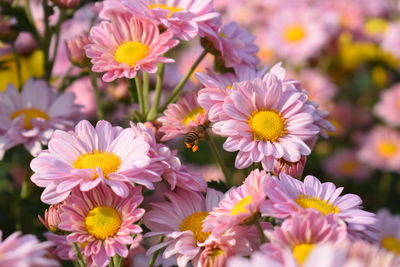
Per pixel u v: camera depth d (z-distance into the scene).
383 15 1.27
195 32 0.72
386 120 1.24
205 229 0.66
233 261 0.57
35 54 0.91
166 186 0.71
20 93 0.82
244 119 0.70
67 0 0.78
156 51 0.72
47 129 0.78
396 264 0.61
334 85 1.18
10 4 0.82
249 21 1.22
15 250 0.60
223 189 0.73
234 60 0.75
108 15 0.73
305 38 1.15
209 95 0.71
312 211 0.63
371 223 0.65
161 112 0.76
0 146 0.77
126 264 0.72
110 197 0.67
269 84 0.70
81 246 0.69
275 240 0.63
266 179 0.66
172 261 0.73
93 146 0.68
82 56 0.77
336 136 1.26
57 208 0.67
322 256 0.56
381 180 1.21
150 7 0.75
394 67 1.26
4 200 0.80
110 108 0.93
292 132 0.70
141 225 0.73
